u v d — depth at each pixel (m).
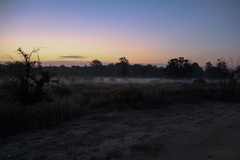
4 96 13.32
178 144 7.64
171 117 11.47
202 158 6.41
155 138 8.22
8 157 6.45
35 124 9.15
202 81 48.50
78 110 11.52
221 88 19.66
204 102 16.48
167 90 18.73
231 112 12.98
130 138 8.16
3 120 8.84
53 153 6.74
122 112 12.21
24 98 12.85
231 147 7.25
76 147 7.22
